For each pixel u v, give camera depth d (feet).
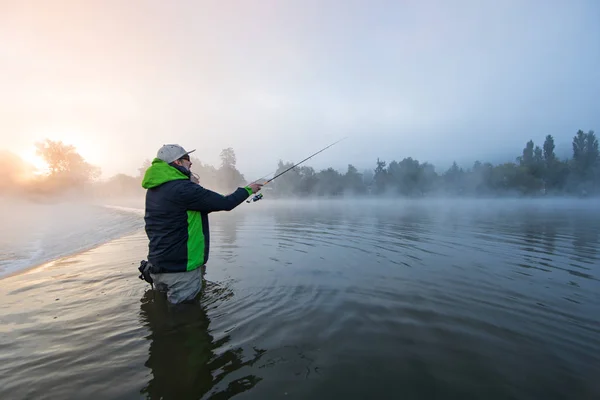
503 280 12.83
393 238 23.54
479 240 22.45
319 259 16.65
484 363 6.91
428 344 7.74
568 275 13.50
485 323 8.90
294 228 29.94
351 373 6.56
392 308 9.96
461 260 16.33
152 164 10.66
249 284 12.36
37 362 7.02
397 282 12.60
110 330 8.55
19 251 21.99
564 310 9.77
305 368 6.74
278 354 7.29
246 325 8.79
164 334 8.30
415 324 8.83
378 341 7.89
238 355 7.26
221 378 6.40
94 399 5.81
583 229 27.96
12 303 10.62
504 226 30.50
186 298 10.50
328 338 8.04
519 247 19.77
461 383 6.23
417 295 11.12
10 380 6.38
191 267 10.43
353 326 8.71
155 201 10.27
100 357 7.22
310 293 11.32
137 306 10.29
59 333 8.40
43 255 20.18
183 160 11.39
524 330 8.45
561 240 22.25
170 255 10.16
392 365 6.86
